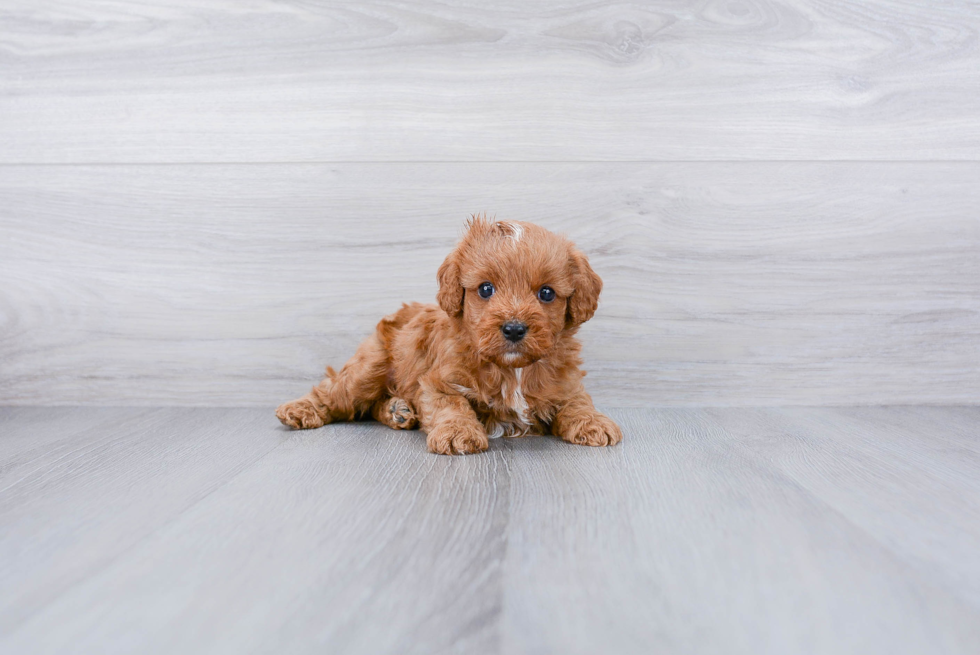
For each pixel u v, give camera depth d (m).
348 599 1.02
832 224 2.72
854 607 1.01
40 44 2.73
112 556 1.19
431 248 2.72
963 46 2.71
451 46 2.70
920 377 2.74
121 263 2.75
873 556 1.21
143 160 2.74
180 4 2.72
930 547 1.25
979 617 0.99
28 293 2.74
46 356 2.75
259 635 0.92
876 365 2.74
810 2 2.70
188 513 1.42
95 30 2.73
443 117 2.71
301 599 1.02
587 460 1.87
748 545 1.25
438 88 2.71
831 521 1.38
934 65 2.71
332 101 2.72
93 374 2.77
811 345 2.73
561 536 1.29
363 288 2.73
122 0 2.72
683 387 2.74
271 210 2.73
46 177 2.75
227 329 2.75
